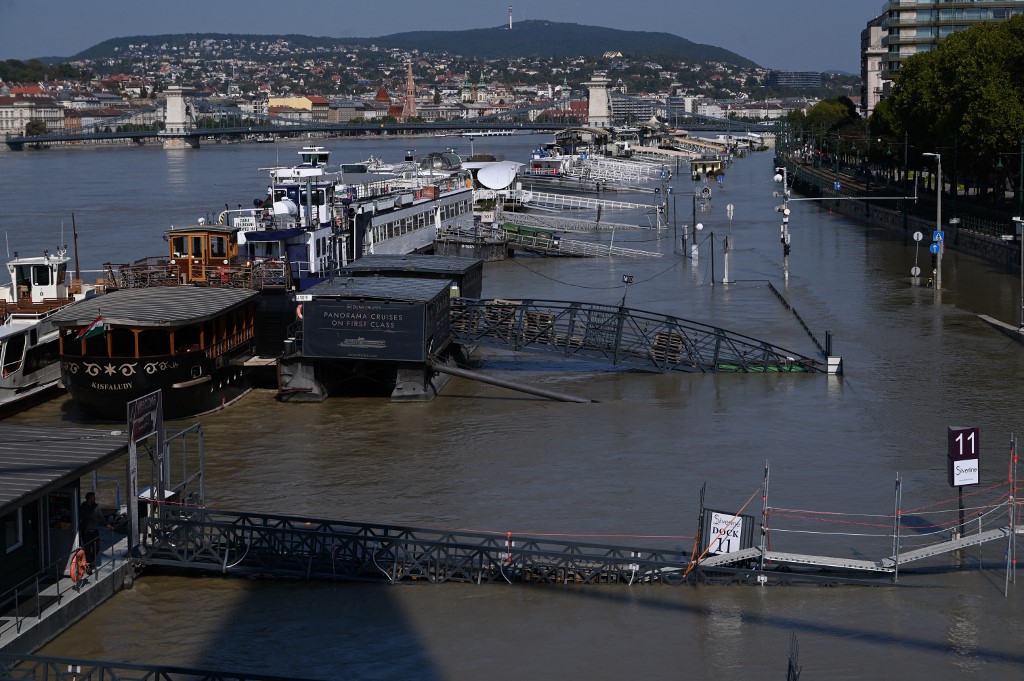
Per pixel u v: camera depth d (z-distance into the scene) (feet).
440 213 464.24
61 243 501.56
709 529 149.07
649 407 231.09
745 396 239.30
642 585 146.30
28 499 126.21
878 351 281.13
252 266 258.16
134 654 128.77
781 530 163.53
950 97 505.25
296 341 239.50
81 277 402.31
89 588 137.49
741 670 125.49
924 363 267.39
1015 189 474.08
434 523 167.02
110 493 174.91
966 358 272.10
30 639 126.93
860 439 207.72
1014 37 476.54
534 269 435.12
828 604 140.77
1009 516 157.69
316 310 235.20
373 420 222.89
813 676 124.06
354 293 237.04
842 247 490.90
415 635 133.59
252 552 149.38
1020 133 427.74
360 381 249.14
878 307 341.21
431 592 144.56
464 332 265.54
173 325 215.72
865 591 143.95
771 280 400.06
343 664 127.13
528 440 208.33
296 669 125.59
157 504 150.10
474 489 181.68
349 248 345.72
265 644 131.34
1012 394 237.66
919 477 186.50
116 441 145.07
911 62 619.67
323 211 311.68
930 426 215.31
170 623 135.95
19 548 133.90
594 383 252.62
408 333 233.76
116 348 224.33
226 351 235.61
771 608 139.85
